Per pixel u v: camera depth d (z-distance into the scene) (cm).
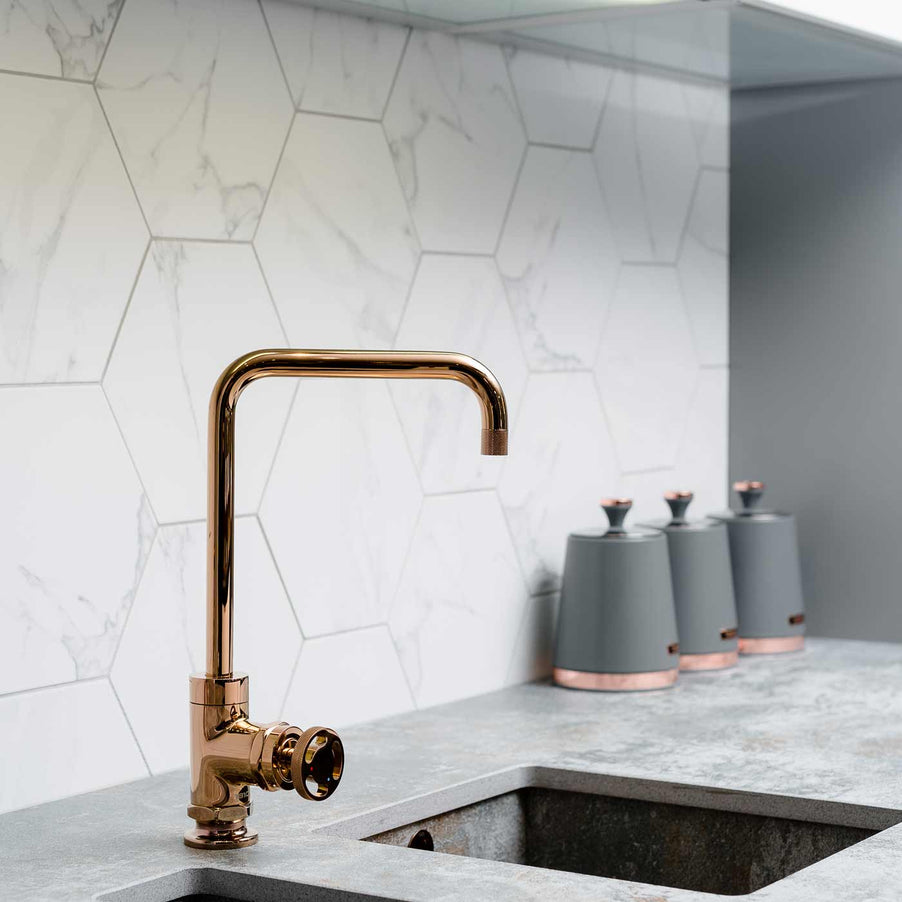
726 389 203
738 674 172
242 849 104
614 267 184
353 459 147
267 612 139
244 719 105
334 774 104
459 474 161
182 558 130
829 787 121
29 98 116
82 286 121
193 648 131
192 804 106
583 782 128
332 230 145
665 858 126
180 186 129
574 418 178
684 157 196
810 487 198
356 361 106
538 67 171
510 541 168
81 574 122
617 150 184
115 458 124
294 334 141
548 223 173
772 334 201
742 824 122
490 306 165
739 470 203
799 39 163
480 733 143
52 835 109
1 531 116
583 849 129
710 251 201
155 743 128
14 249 116
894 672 173
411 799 119
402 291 153
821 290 197
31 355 117
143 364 127
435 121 157
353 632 148
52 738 119
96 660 123
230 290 134
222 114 133
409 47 154
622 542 163
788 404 200
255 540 137
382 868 100
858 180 194
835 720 147
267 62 137
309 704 143
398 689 153
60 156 119
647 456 190
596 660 163
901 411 191
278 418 139
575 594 165
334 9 144
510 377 168
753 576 184
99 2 121
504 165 167
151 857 103
